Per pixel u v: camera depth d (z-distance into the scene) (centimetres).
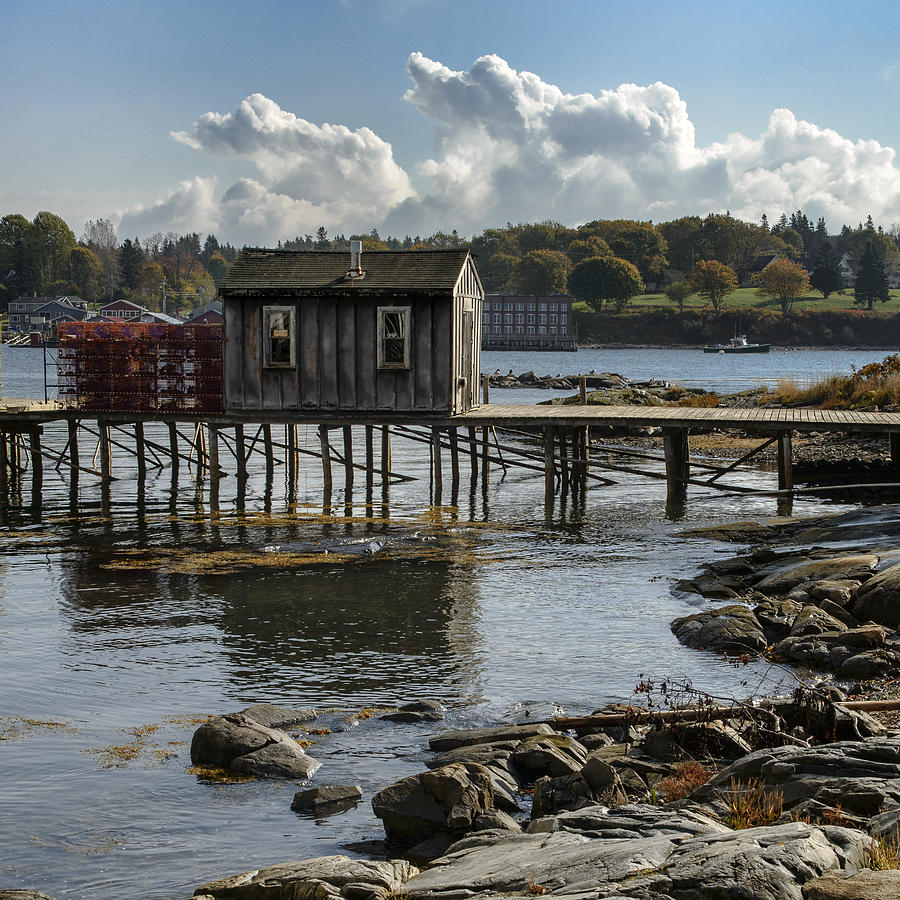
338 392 2761
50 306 19612
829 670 1398
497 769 1023
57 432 4797
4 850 930
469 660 1486
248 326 2786
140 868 893
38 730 1227
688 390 5253
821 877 630
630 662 1464
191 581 1978
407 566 2109
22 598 1850
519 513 2759
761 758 920
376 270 2780
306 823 977
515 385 8181
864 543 1966
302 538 2416
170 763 1127
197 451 3381
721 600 1780
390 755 1140
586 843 770
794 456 3519
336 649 1545
